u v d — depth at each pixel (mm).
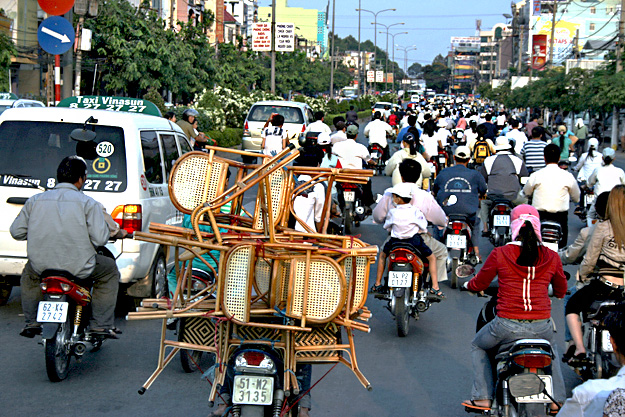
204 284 5383
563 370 6758
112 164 7555
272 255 4098
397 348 7324
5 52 24703
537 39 89562
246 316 4008
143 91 35156
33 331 6004
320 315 4039
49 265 5840
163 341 4387
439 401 5828
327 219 4883
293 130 22641
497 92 89625
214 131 28297
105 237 5926
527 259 4730
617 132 40500
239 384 4004
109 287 6242
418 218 7711
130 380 6125
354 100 77125
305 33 144500
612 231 5523
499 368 4633
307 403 4562
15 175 7555
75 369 6391
